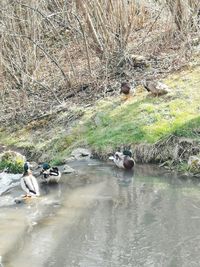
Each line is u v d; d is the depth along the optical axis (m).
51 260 7.23
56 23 16.75
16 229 8.37
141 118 11.77
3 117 14.36
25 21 14.98
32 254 7.45
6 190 10.57
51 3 16.06
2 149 12.80
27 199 9.73
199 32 14.36
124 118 12.08
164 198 9.09
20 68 14.52
